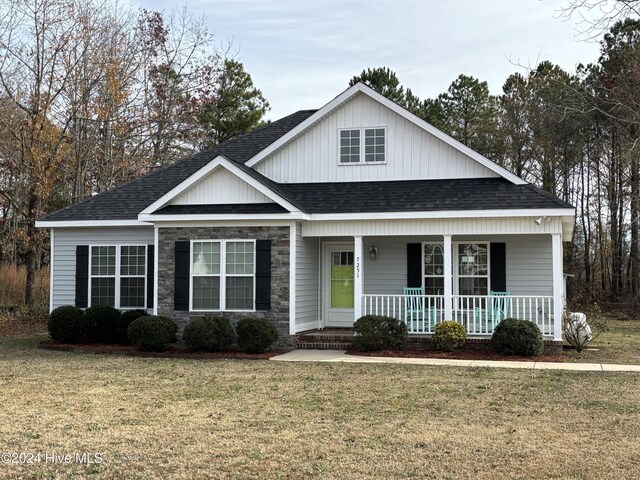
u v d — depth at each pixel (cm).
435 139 1933
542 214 1647
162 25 3822
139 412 1025
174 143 4088
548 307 1794
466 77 4650
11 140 3122
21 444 850
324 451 816
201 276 1816
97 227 2027
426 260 1977
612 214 3947
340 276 2011
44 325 2600
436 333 1683
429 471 741
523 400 1109
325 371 1409
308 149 2027
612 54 3341
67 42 3108
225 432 905
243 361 1568
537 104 3994
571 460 778
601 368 1449
